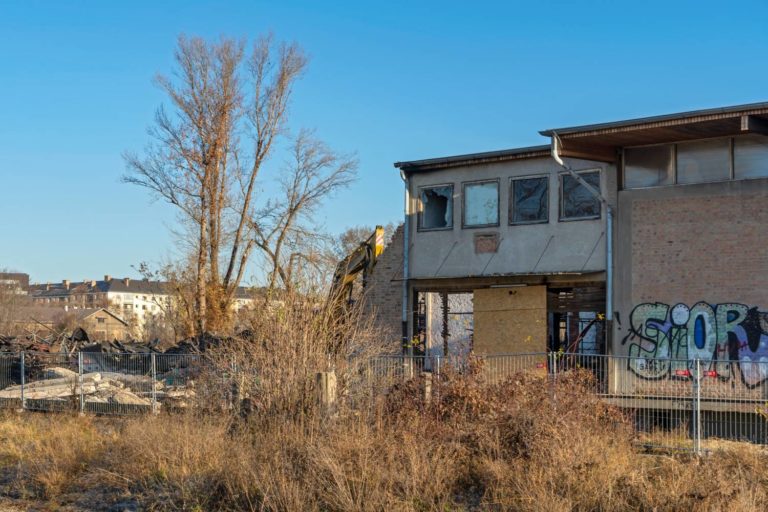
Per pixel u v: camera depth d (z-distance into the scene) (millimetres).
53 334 37438
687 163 19609
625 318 19969
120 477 12375
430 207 23906
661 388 18984
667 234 19594
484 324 22688
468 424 12617
